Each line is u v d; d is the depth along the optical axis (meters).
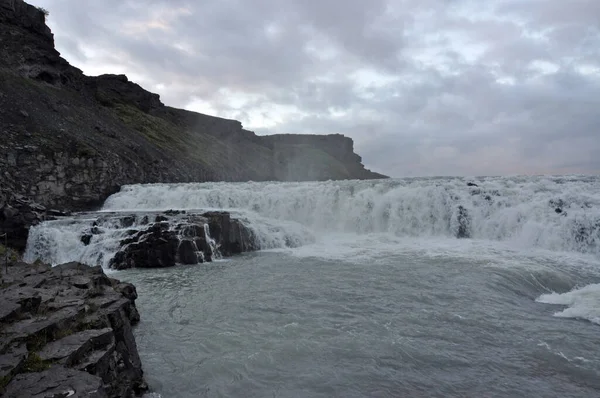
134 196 34.72
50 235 21.41
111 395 6.55
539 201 24.50
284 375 8.23
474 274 16.05
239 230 23.97
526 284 15.01
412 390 7.62
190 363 8.84
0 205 21.53
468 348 9.41
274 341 9.92
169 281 16.62
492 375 8.18
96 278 10.98
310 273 17.28
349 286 14.88
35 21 57.56
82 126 44.50
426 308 12.22
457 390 7.62
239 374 8.30
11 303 7.51
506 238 24.22
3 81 41.75
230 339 10.12
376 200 28.84
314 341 9.87
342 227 29.16
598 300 12.68
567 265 18.05
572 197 23.70
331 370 8.41
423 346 9.52
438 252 21.08
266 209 31.12
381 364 8.66
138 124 75.31
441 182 29.89
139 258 19.95
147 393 7.63
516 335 10.16
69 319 7.42
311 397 7.42
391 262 18.92
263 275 17.28
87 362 6.30
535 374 8.21
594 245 20.66
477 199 26.39
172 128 91.75
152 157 51.38
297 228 26.42
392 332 10.37
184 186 37.22
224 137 131.00
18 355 5.84
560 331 10.40
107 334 7.21
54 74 53.66
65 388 5.26
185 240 20.69
